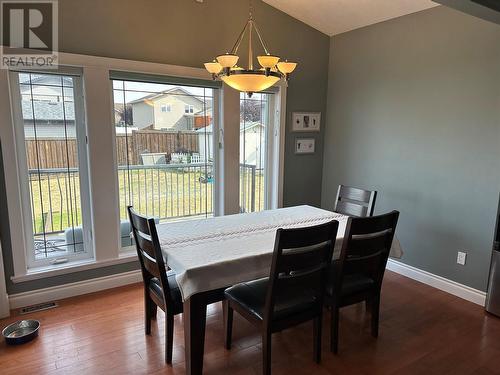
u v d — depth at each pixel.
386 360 2.15
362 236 2.09
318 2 3.33
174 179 3.34
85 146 2.84
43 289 2.76
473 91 2.80
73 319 2.54
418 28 3.13
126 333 2.37
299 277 1.88
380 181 3.62
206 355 2.17
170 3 2.99
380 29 3.46
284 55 3.70
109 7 2.72
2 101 2.42
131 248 3.20
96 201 2.87
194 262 1.84
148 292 2.29
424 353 2.23
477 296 2.88
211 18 3.21
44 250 2.81
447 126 3.00
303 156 4.07
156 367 2.04
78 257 2.95
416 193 3.29
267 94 3.80
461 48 2.85
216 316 2.64
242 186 3.78
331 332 2.19
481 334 2.45
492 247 2.74
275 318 1.88
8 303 2.57
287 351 2.23
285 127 3.85
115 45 2.79
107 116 2.82
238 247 2.08
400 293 3.06
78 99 2.76
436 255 3.17
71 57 2.60
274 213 2.93
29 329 2.39
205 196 3.56
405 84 3.29
